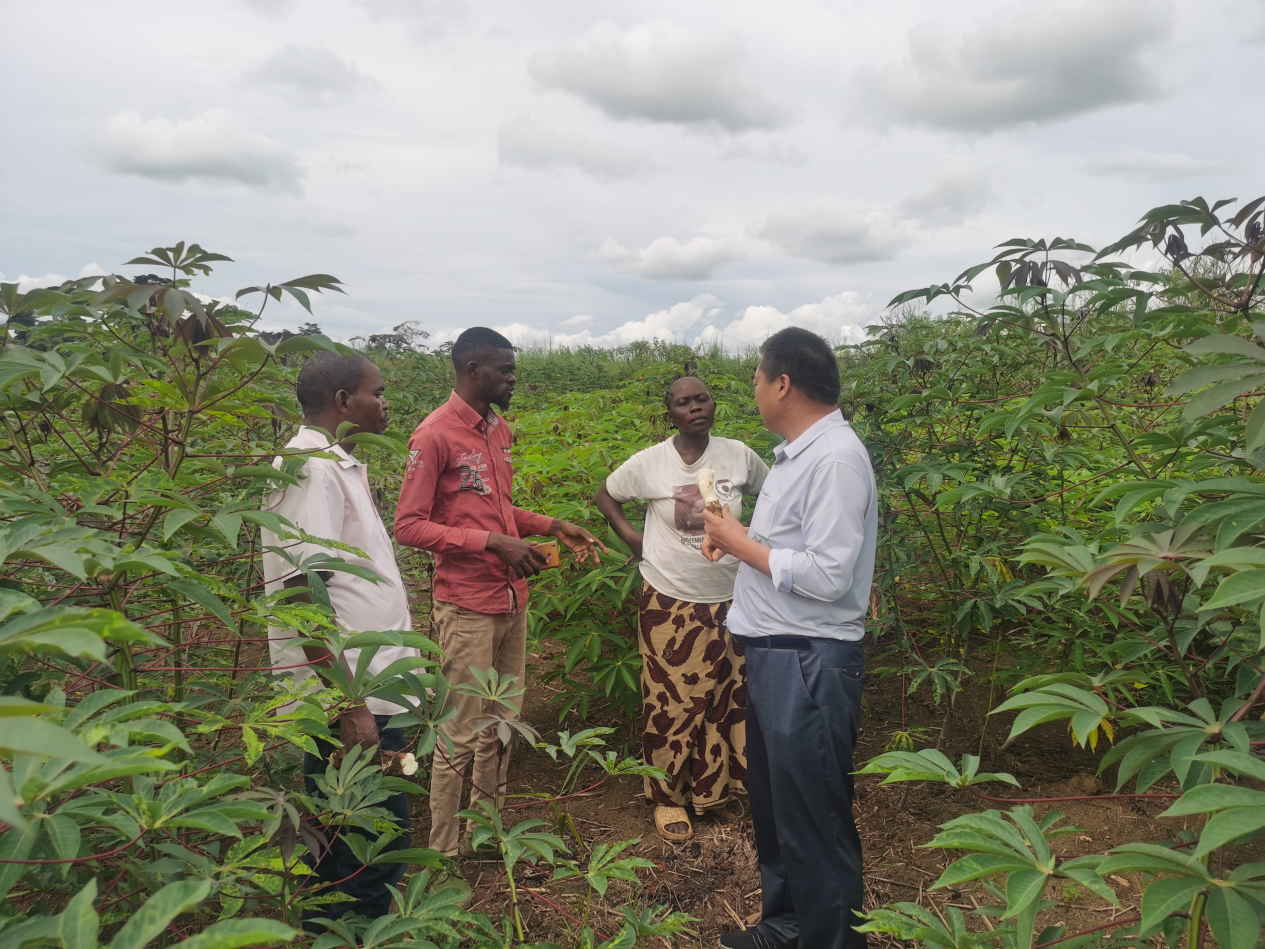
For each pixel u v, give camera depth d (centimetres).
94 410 169
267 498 189
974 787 288
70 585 163
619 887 246
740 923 234
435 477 245
